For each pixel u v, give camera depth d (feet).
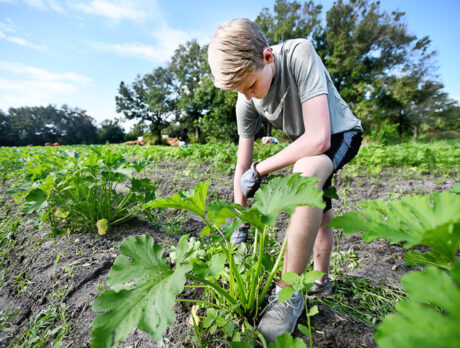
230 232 2.93
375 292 4.45
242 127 5.46
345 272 5.12
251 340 3.07
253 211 2.80
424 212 2.21
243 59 3.39
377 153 16.92
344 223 2.28
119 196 7.68
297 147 3.52
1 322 4.06
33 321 3.88
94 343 2.21
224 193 10.11
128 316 2.36
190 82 121.90
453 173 14.42
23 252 5.85
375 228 2.15
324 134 3.38
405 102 75.66
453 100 104.63
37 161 8.98
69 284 4.54
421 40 76.18
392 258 5.53
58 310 4.02
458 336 1.21
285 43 4.00
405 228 2.15
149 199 6.94
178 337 3.47
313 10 76.02
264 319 3.34
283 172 14.58
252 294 3.47
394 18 74.38
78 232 6.53
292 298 3.32
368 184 11.77
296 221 3.07
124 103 134.41
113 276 2.79
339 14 77.56
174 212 8.29
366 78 75.31
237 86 3.66
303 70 3.63
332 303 4.11
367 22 73.36
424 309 1.36
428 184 11.66
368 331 3.45
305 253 3.14
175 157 21.52
